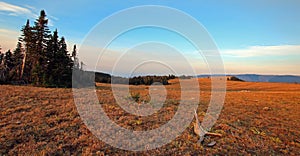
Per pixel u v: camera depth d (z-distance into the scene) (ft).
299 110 46.14
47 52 94.02
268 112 43.19
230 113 40.11
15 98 41.73
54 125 27.32
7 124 26.48
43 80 83.25
